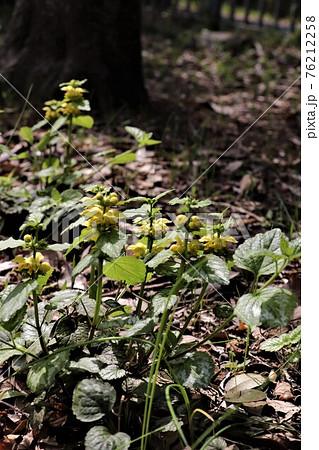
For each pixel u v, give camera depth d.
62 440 1.90
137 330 1.78
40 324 2.04
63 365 1.78
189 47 9.58
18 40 5.15
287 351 2.35
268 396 2.15
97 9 4.97
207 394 2.11
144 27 10.67
